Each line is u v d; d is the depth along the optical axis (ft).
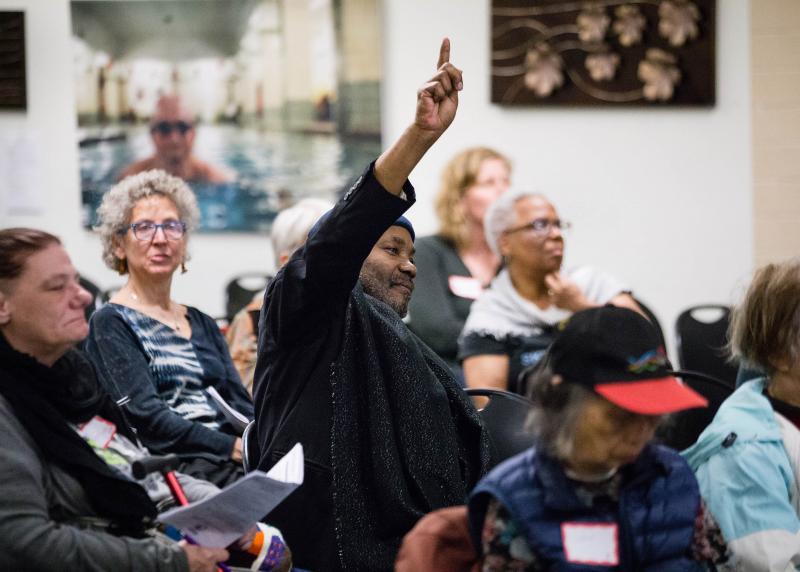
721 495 10.05
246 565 9.77
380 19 26.58
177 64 27.35
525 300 17.79
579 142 26.22
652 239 26.25
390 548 10.54
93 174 27.66
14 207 27.86
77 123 27.63
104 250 15.21
